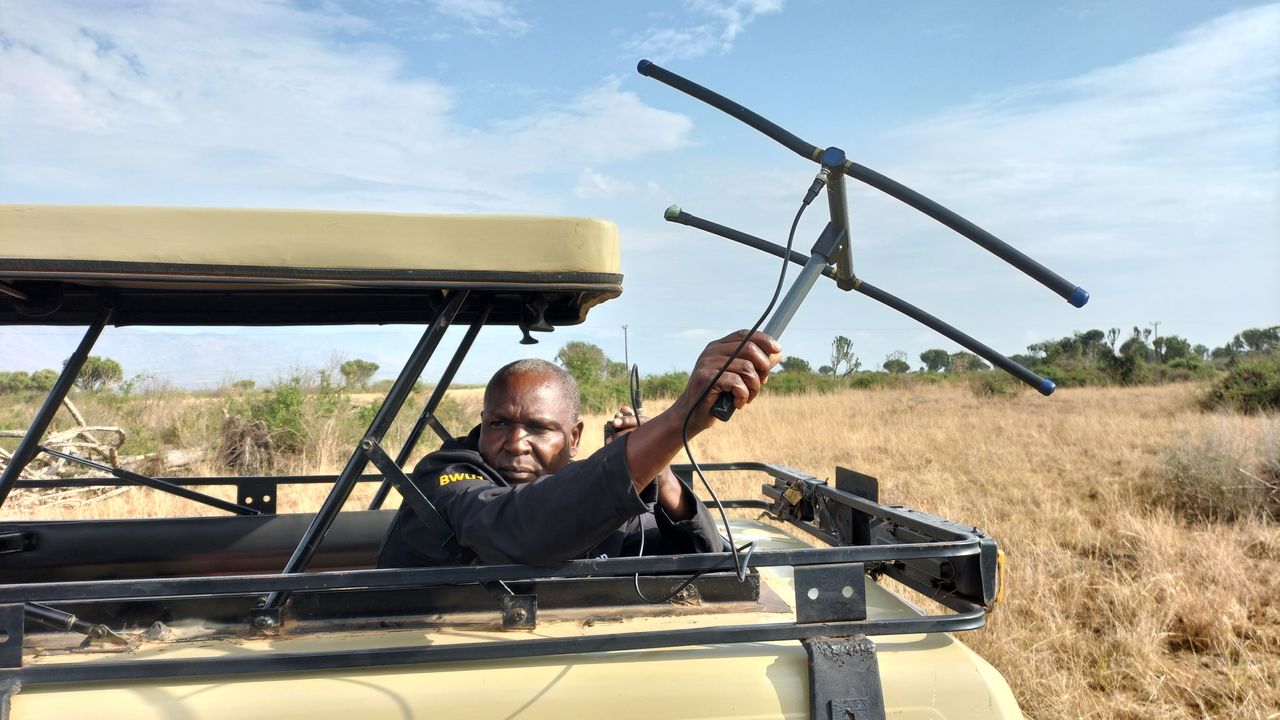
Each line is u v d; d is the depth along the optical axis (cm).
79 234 159
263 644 188
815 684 173
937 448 1257
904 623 181
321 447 1125
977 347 199
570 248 172
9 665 162
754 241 228
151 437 1309
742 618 204
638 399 214
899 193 178
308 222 165
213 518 284
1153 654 446
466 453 212
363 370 1759
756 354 162
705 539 218
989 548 189
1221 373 2278
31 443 237
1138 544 642
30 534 273
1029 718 391
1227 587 549
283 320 276
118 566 278
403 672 173
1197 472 819
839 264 203
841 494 270
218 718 162
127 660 171
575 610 205
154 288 235
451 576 171
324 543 288
